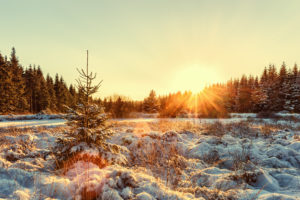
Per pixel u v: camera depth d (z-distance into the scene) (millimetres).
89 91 4277
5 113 23891
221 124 12266
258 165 4828
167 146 6348
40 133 8625
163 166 4578
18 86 28625
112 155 4176
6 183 2775
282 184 3898
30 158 4582
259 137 8633
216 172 4508
